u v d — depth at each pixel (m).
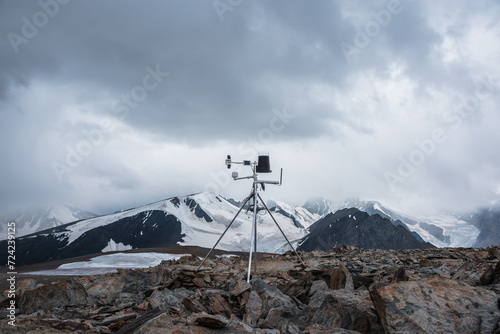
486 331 4.77
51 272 54.09
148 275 13.09
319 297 7.43
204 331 5.60
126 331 5.64
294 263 15.86
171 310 8.25
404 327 5.02
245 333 5.67
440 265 14.72
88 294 11.22
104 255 83.62
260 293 8.62
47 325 6.43
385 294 5.59
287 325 5.87
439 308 5.35
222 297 8.96
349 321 6.06
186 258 21.30
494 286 6.83
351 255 19.58
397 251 21.80
